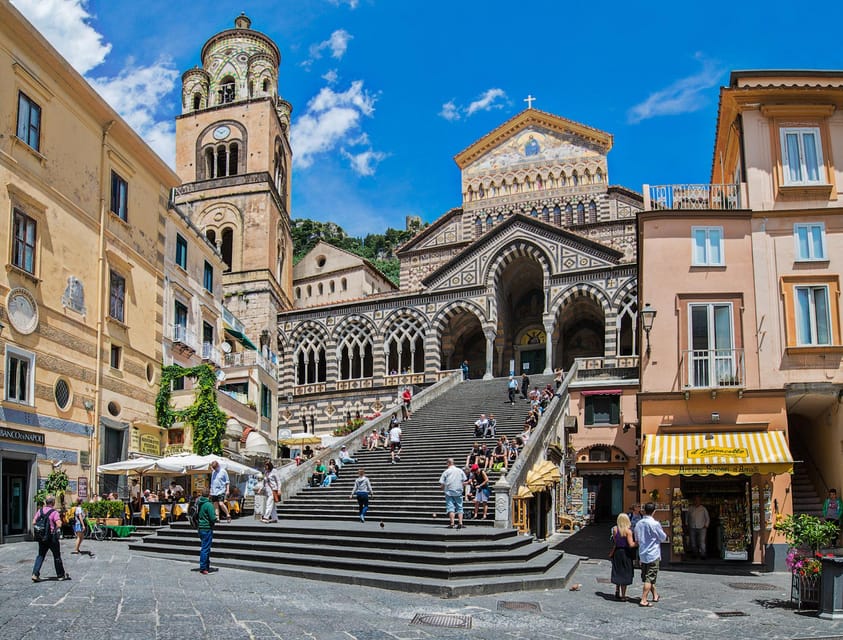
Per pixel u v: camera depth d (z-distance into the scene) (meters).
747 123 25.66
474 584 16.19
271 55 70.25
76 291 28.22
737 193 25.86
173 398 34.91
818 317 24.20
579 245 50.84
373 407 54.25
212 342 42.41
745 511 24.28
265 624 12.02
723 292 24.72
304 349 57.94
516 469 25.27
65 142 28.09
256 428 43.19
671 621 14.09
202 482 33.69
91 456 28.30
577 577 19.75
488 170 62.09
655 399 24.30
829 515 22.19
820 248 24.66
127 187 32.59
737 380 23.97
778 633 13.19
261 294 62.38
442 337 56.00
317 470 29.91
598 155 59.38
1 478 23.47
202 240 41.28
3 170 24.69
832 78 25.38
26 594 13.84
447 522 23.58
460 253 53.94
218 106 67.88
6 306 24.34
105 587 14.96
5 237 24.61
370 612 13.73
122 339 31.36
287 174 73.00
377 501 26.16
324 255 73.44
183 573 17.48
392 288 79.25
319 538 20.23
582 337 57.03
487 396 42.59
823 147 25.23
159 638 10.79
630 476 40.88
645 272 25.12
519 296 59.62
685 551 23.95
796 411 26.50
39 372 25.73
